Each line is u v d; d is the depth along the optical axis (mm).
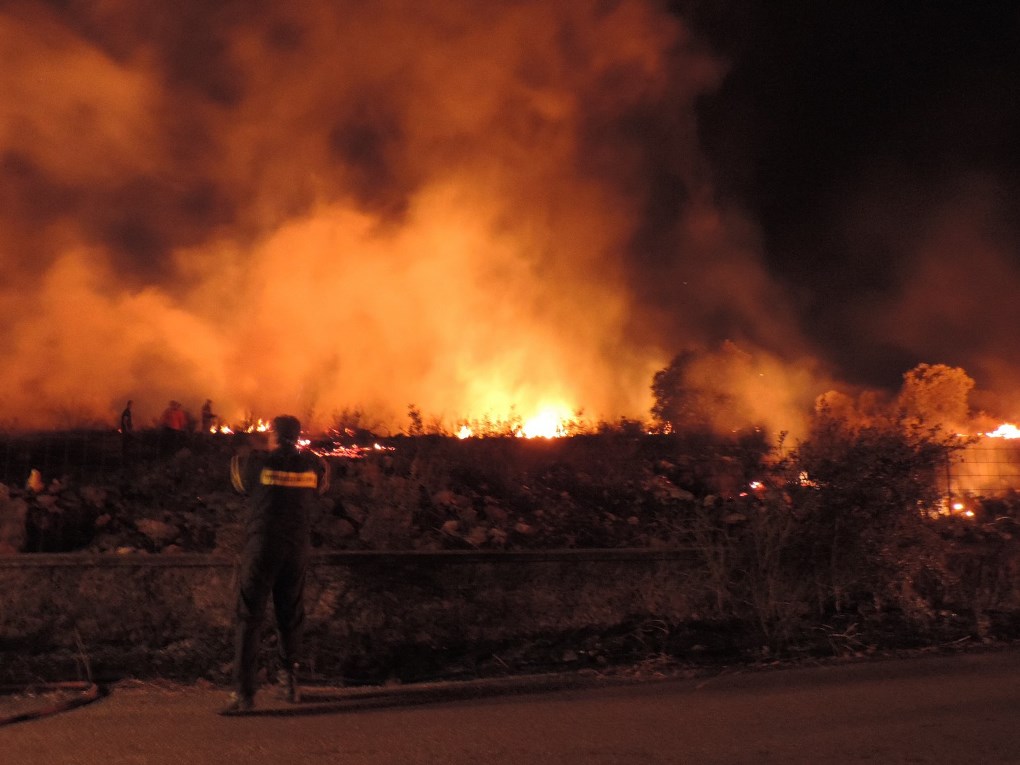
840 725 5473
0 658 6664
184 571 7188
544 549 8531
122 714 5863
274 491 6039
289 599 6133
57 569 6965
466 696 6422
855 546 8508
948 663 7434
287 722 5641
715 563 8234
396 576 7508
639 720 5637
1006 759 4793
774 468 9555
